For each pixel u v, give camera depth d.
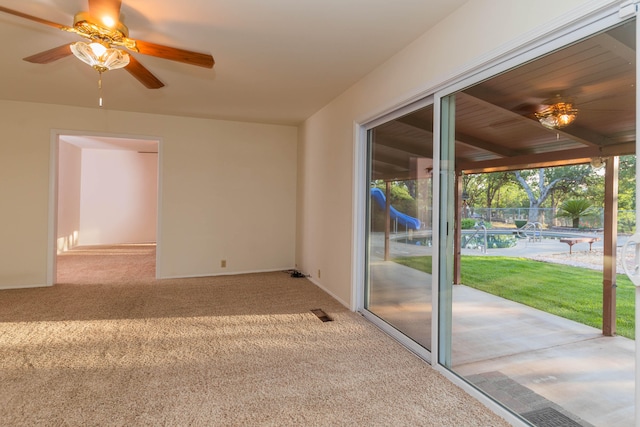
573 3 1.46
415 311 2.70
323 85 3.51
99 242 8.50
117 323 3.08
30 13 2.20
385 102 2.89
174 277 4.85
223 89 3.65
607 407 1.50
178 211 4.87
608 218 1.51
